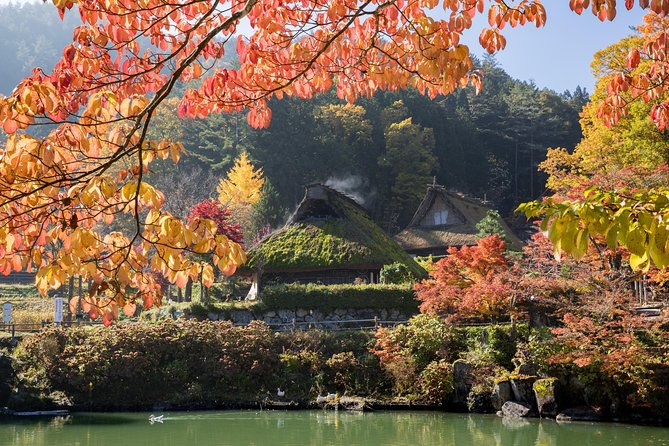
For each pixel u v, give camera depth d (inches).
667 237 118.0
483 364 765.9
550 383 705.6
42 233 170.6
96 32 181.6
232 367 829.2
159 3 181.5
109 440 600.7
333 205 1122.7
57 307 964.6
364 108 2605.8
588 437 597.0
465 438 601.6
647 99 250.5
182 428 666.2
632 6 190.2
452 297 803.4
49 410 782.5
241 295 1235.9
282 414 755.4
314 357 842.8
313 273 1054.4
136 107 162.1
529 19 203.0
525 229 2250.2
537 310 810.2
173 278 177.5
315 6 207.5
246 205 1704.0
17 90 150.6
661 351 679.1
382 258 1043.3
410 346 817.5
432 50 195.6
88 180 155.0
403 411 767.7
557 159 1150.3
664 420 655.8
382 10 199.2
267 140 2285.9
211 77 208.8
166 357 842.8
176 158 170.7
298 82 225.0
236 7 198.8
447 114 2797.7
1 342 892.0
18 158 147.9
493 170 2632.9
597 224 124.6
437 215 1644.9
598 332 682.8
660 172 712.4
